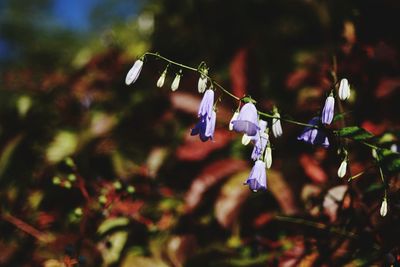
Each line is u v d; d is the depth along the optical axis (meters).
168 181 0.65
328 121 0.46
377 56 0.58
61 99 0.74
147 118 0.70
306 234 0.53
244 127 0.45
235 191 0.58
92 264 0.55
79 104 0.73
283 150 0.61
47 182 0.63
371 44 0.60
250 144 0.62
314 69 0.67
